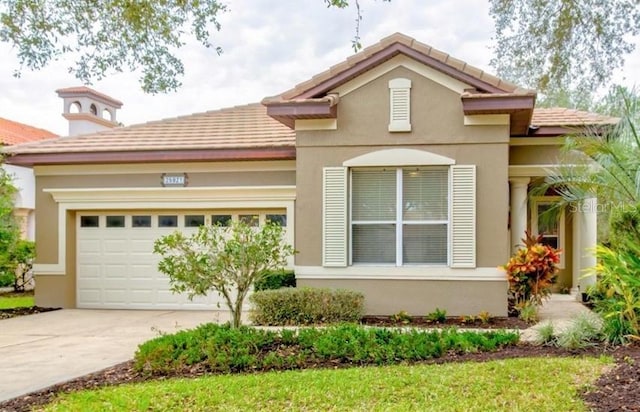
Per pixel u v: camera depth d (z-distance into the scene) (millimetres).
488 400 6199
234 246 9234
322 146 13203
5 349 9883
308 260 13180
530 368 7305
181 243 9234
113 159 14992
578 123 14125
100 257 15789
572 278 17312
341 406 6176
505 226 12531
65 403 6492
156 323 12727
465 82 12625
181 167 15164
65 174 15648
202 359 8156
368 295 12930
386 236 13102
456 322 11844
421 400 6285
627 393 6148
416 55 12664
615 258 9164
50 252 15727
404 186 13062
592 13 13734
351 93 13117
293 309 11859
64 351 9633
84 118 20766
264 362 7953
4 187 16719
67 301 15680
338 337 8766
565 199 11820
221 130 16328
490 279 12516
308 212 13242
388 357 8125
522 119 12930
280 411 6098
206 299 15312
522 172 14531
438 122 12789
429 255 12930
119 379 7617
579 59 14836
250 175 14914
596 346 8547
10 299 19516
